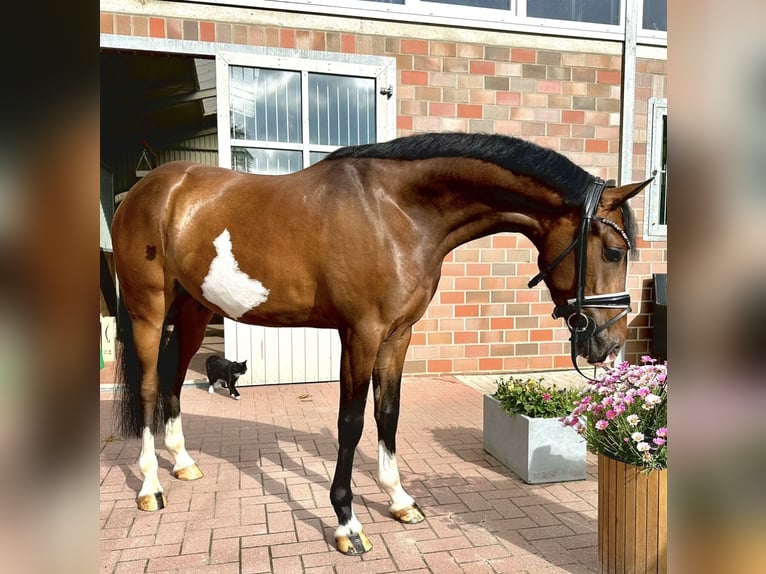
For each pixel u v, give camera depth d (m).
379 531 2.29
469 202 2.06
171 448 2.85
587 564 2.04
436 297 5.20
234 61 4.56
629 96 5.43
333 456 3.19
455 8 5.00
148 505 2.47
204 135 8.18
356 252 2.04
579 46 5.31
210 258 2.28
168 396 2.84
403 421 3.87
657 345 5.58
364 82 4.90
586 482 2.82
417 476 2.88
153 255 2.42
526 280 5.34
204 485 2.77
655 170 5.61
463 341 5.29
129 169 7.59
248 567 2.02
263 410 4.18
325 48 4.77
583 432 2.04
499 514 2.45
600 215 1.90
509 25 5.07
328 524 2.35
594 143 5.46
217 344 7.65
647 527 1.79
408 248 2.07
